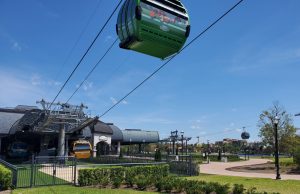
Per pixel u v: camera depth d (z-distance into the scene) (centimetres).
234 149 11519
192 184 1705
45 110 4131
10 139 6072
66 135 5297
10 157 5403
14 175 2017
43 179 2284
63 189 1877
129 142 8138
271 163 4678
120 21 853
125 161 4075
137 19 788
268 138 4888
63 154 4734
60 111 4219
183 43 865
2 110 6147
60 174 2600
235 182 2309
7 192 1827
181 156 4559
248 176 2839
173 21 842
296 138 4891
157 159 3938
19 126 5341
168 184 1759
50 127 5075
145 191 1789
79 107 4303
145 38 812
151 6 809
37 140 6172
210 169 3838
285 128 4816
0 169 1941
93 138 6581
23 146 5466
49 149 6088
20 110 6338
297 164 3759
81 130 5475
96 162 4650
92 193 1695
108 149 6962
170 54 897
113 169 2189
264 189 1905
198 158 7088
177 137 6334
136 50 875
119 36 867
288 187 2000
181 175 2825
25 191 1808
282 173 3269
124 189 1884
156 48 859
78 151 5088
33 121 4931
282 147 4828
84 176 2073
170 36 841
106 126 6994
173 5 848
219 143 11388
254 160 6675
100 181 2100
